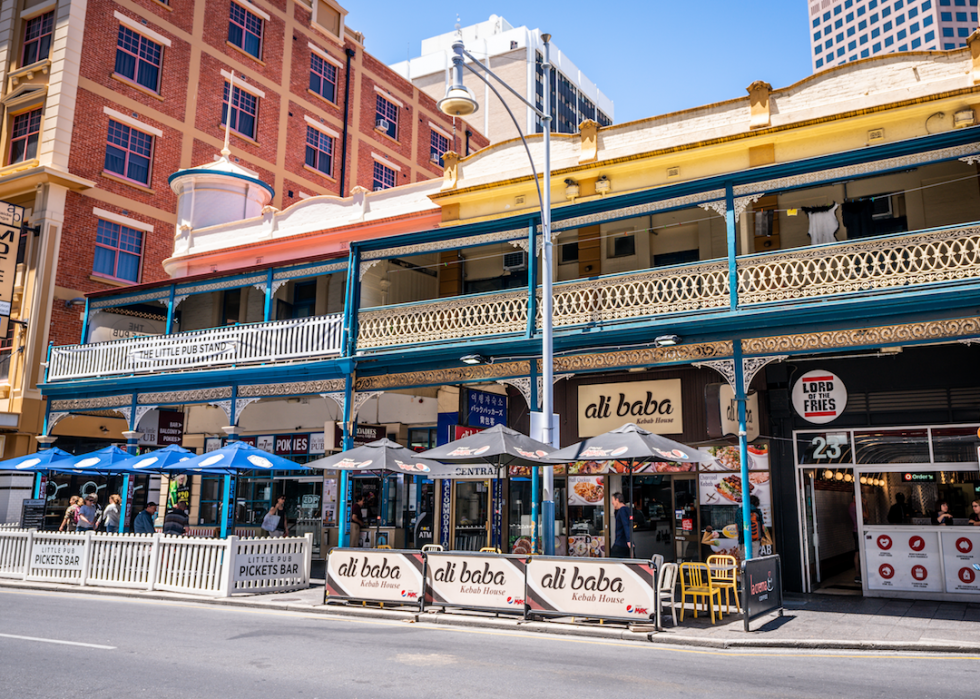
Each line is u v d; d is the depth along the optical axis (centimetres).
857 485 1507
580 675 757
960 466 1426
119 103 2777
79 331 2572
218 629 1030
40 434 2380
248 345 1917
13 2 2823
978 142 1200
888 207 1582
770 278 1402
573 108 8762
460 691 671
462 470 1830
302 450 2328
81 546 1587
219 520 2453
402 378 1722
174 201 2934
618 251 1861
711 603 1147
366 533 2145
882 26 14062
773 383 1608
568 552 1728
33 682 678
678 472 1655
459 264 2080
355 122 3825
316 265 1898
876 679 764
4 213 2459
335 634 1005
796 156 1612
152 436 2283
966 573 1360
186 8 3048
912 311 1218
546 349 1412
